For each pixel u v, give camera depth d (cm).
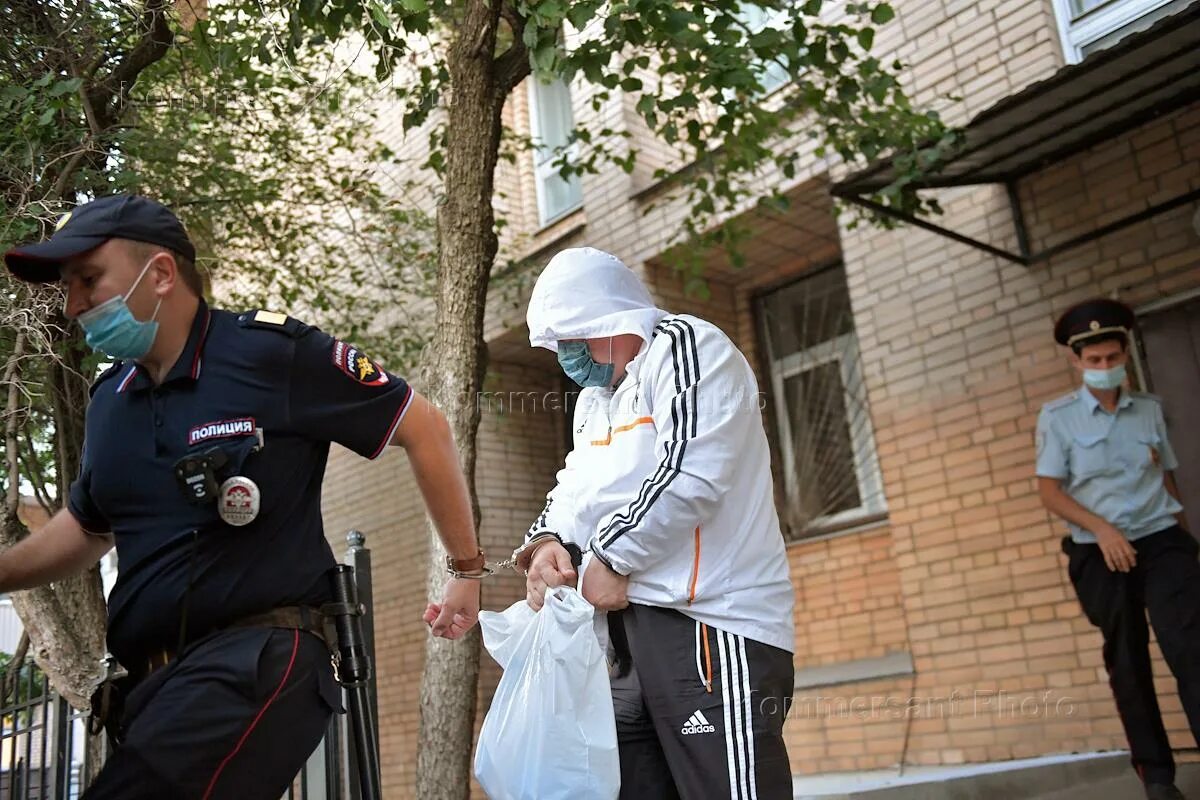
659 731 206
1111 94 475
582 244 781
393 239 757
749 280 792
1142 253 511
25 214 382
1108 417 414
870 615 677
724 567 209
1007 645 529
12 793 430
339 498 931
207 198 579
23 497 439
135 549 182
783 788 199
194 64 512
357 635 192
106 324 179
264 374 184
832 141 573
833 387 743
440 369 432
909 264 592
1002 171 546
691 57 548
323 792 338
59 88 402
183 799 167
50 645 400
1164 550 398
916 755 558
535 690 212
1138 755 395
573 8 391
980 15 578
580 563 232
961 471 556
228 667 172
